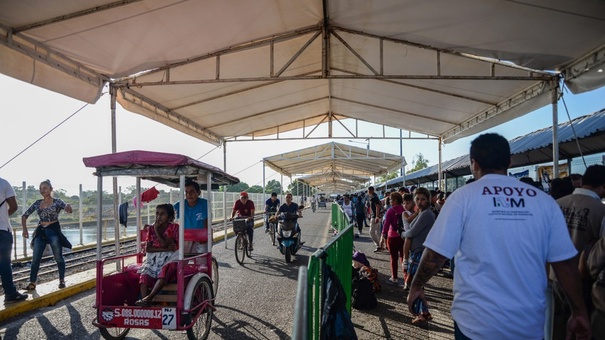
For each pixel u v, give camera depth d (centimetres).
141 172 457
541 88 807
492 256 196
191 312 438
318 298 284
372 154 1980
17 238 1272
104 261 450
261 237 1532
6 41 566
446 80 897
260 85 1027
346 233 476
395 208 731
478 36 670
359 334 469
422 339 453
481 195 207
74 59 690
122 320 427
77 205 1455
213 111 1167
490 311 192
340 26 746
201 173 513
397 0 608
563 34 607
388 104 1206
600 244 264
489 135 228
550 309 235
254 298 641
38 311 582
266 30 734
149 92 930
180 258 432
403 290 666
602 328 258
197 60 790
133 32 630
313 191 8200
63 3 520
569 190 414
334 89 1168
